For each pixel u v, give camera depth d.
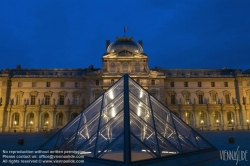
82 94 106.62
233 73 115.75
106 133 22.73
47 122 104.19
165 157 20.42
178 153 22.02
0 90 103.31
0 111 100.69
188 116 106.44
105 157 21.22
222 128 104.38
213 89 110.06
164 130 25.28
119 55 102.94
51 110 102.44
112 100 26.62
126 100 24.05
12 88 105.06
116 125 22.53
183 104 105.94
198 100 108.94
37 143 47.91
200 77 110.12
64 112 102.88
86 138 24.31
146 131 22.77
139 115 25.09
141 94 28.48
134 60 103.12
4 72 105.94
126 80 27.34
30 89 105.62
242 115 105.62
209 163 23.39
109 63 102.62
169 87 109.44
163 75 103.75
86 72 108.75
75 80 107.62
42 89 106.12
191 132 27.48
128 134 19.94
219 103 108.50
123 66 102.62
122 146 20.38
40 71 113.19
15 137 63.62
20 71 111.50
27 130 100.31
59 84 107.06
